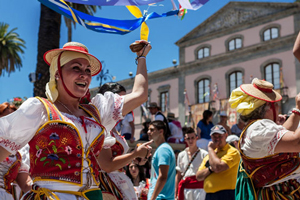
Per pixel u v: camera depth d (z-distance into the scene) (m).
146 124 10.80
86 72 2.64
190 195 6.29
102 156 3.33
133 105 2.90
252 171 3.22
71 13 2.85
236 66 31.23
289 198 3.11
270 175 3.13
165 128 5.67
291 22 28.88
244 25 31.27
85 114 2.67
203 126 10.36
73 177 2.40
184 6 3.11
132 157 3.42
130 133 8.61
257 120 3.21
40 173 2.38
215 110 31.45
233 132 11.39
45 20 11.84
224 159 5.39
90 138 2.55
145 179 7.25
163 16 3.23
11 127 2.32
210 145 5.61
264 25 30.25
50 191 2.34
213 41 33.03
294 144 2.86
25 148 3.79
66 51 2.62
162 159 5.25
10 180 3.62
